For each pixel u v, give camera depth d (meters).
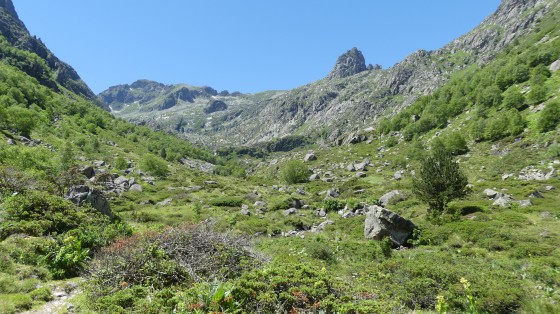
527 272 15.34
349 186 57.75
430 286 12.11
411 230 24.91
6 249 11.24
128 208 36.28
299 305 8.82
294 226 31.14
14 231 12.90
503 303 10.76
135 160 90.88
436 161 34.25
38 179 21.42
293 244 20.50
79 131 104.94
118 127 143.00
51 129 87.50
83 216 16.03
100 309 8.45
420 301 11.66
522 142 62.53
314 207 41.31
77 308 8.70
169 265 10.70
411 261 15.05
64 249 11.57
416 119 119.50
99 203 20.55
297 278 9.76
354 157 104.56
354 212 35.56
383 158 95.44
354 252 20.11
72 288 10.06
